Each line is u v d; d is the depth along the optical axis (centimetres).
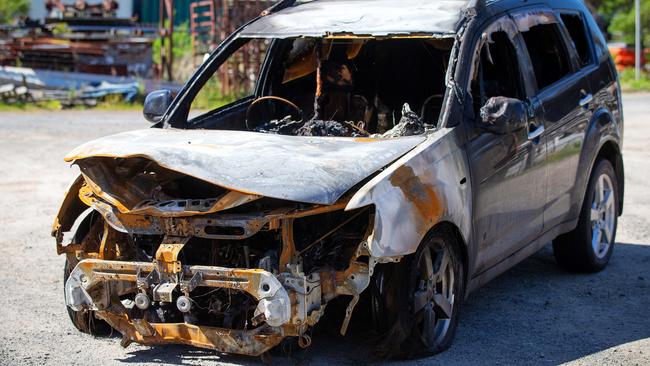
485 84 691
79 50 2888
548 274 813
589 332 646
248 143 570
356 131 695
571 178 753
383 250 508
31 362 571
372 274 516
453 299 594
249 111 752
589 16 850
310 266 530
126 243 586
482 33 643
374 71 741
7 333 633
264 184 507
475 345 612
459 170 580
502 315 686
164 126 666
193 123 696
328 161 534
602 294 746
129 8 3422
